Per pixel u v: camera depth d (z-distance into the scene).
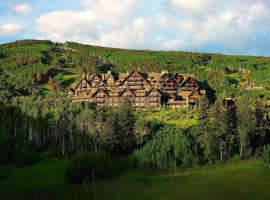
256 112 185.38
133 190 134.38
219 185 134.62
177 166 162.25
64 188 143.38
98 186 140.75
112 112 192.50
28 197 137.12
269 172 146.38
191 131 184.50
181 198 125.62
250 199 123.94
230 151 172.75
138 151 167.62
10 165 182.62
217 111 183.38
